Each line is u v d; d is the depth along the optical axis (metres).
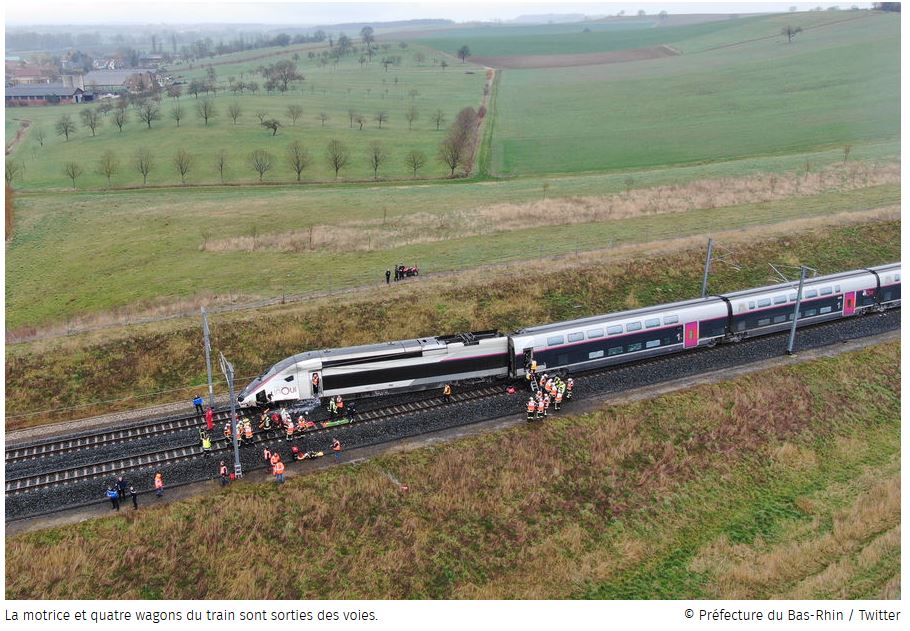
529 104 196.00
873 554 35.00
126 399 49.91
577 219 87.25
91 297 71.06
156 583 32.78
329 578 33.59
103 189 123.44
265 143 152.25
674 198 94.00
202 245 83.56
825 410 47.53
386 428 43.78
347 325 57.69
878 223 76.62
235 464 38.50
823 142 126.25
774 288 56.62
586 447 42.44
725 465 42.31
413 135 162.12
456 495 38.28
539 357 48.75
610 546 36.62
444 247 78.25
